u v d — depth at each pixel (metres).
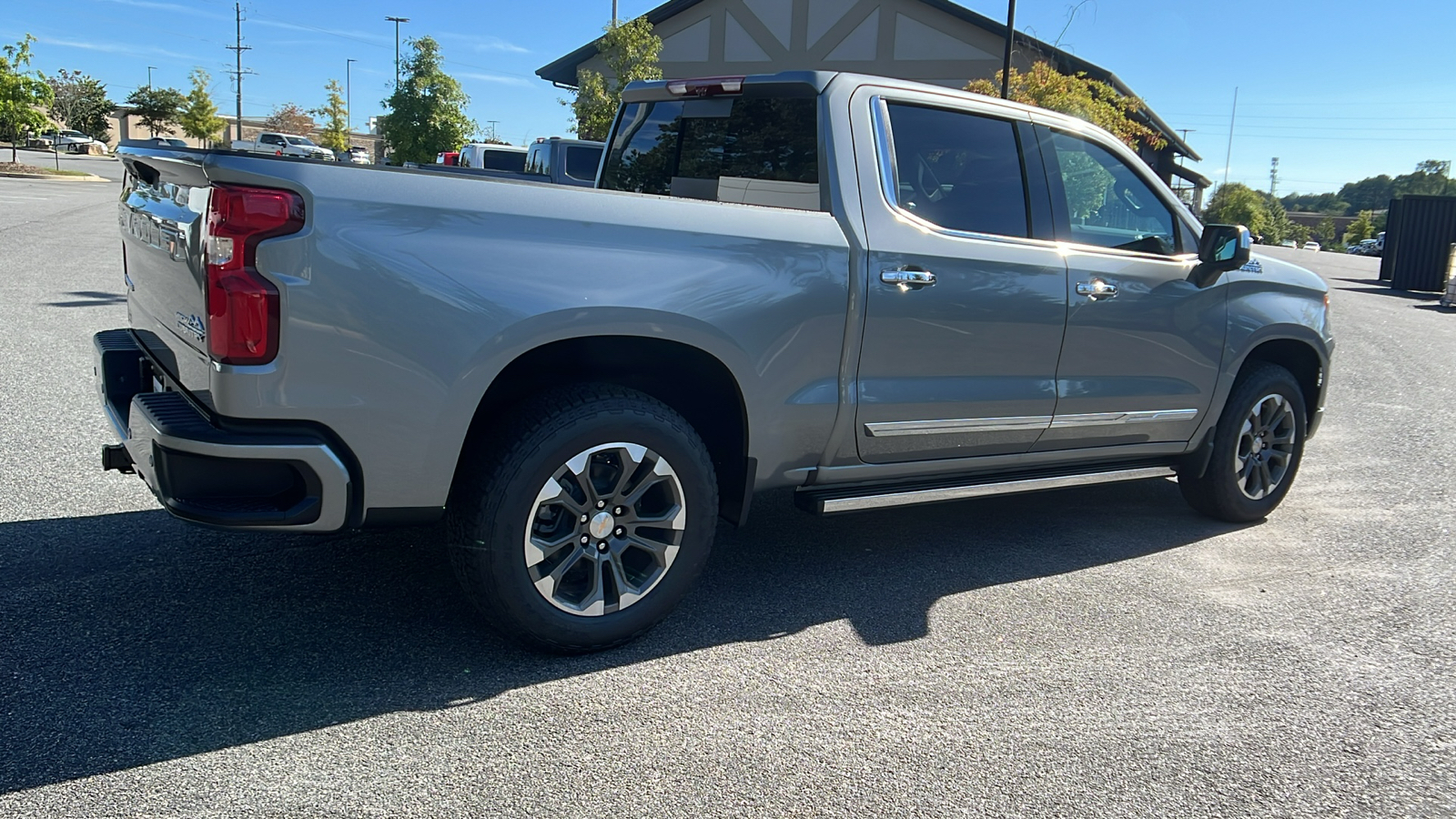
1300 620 3.80
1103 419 4.28
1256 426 4.93
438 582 3.70
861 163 3.59
